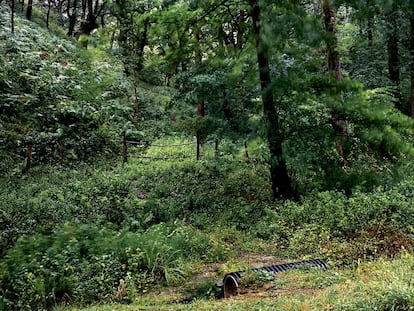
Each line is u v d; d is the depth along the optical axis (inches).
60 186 504.7
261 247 393.7
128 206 462.0
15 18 1000.2
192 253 379.9
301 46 426.0
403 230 341.7
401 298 176.1
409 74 790.5
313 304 197.3
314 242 369.1
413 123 410.9
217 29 505.7
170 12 468.8
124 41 928.3
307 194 464.4
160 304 278.1
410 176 435.2
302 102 440.5
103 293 301.1
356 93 417.7
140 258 338.6
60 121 712.4
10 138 606.5
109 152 706.8
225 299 253.0
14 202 423.2
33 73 762.2
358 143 435.5
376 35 778.2
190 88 499.8
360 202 392.2
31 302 283.4
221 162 604.7
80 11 1427.2
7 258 317.4
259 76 442.3
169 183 560.1
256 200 493.4
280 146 436.8
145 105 946.7
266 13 375.2
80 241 348.8
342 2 394.6
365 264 285.1
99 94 823.7
